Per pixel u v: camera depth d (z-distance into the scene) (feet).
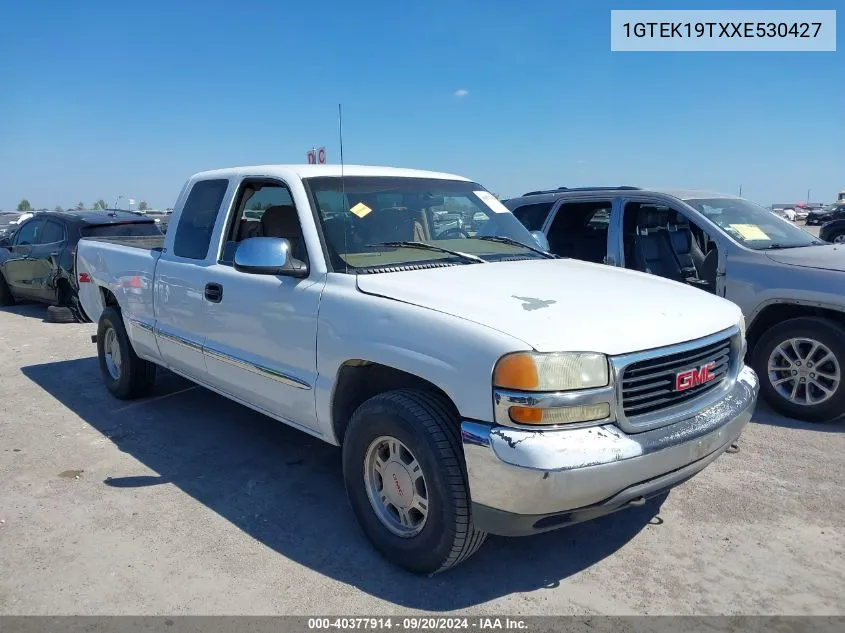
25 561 10.87
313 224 12.42
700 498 13.17
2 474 14.25
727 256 18.69
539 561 11.06
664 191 21.33
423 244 13.24
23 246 35.60
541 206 24.18
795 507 12.78
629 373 9.47
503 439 8.85
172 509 12.73
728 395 11.09
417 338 10.00
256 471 14.49
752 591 10.19
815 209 146.92
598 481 8.85
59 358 24.97
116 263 18.66
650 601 9.96
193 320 15.15
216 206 15.19
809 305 16.98
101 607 9.71
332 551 11.27
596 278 12.59
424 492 10.29
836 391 16.51
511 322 9.50
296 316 12.09
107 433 16.74
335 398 11.64
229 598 9.94
